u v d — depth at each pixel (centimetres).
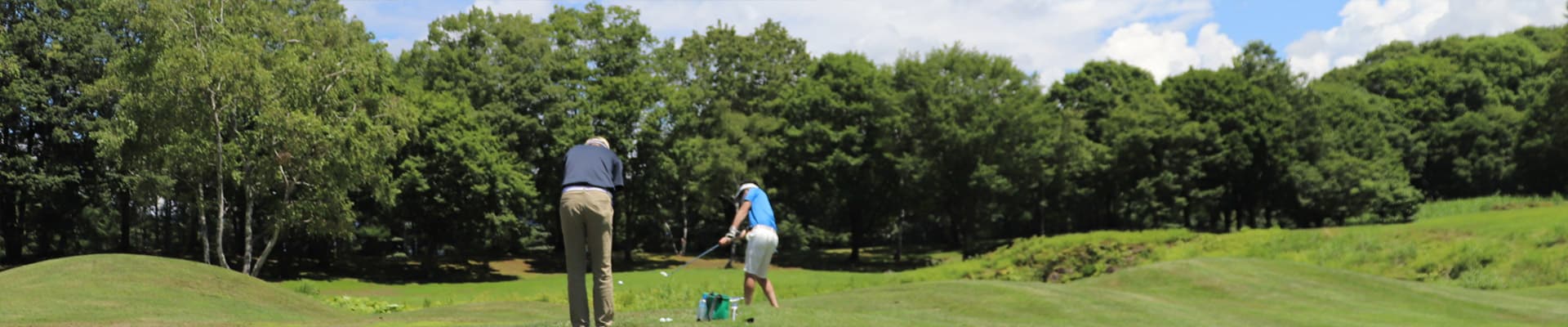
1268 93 4934
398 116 3064
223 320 1324
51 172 3628
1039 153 4728
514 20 4588
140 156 2855
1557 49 6062
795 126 5256
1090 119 6100
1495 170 6881
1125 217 6756
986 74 4666
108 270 1488
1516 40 8025
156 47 2658
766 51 5728
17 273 1515
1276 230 2692
